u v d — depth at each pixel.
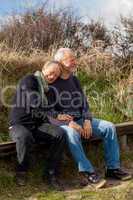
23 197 6.56
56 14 11.67
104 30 11.62
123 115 9.02
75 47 11.33
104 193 6.73
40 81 7.05
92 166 7.20
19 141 6.74
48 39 11.23
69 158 7.41
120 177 7.20
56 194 6.68
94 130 7.32
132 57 10.69
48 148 7.25
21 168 6.84
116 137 7.31
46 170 6.96
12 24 11.34
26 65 9.55
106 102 9.20
